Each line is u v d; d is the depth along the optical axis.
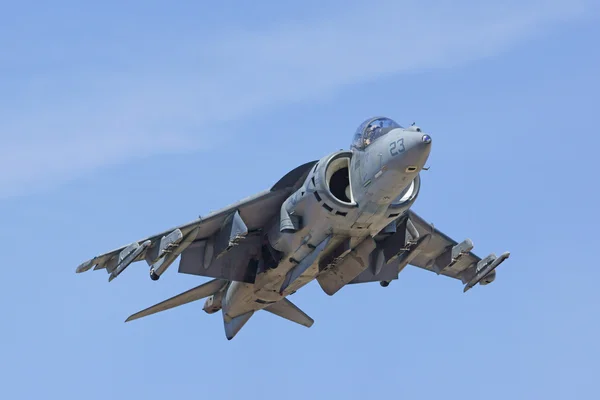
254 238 89.00
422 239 89.12
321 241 82.38
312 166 83.38
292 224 82.50
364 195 78.19
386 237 88.44
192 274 88.31
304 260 84.94
